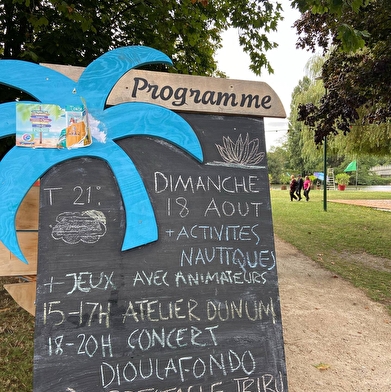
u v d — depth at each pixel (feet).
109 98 7.13
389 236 31.32
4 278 18.07
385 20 17.30
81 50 17.39
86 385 5.93
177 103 7.48
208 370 6.47
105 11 18.57
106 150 6.91
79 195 6.67
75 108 6.78
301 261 23.75
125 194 6.81
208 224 7.23
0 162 6.43
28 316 13.70
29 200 7.60
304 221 39.86
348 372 10.56
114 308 6.35
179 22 20.31
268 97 8.04
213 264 7.04
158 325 6.46
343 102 19.20
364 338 12.78
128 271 6.57
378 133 37.22
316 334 12.99
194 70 24.47
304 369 10.64
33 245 7.61
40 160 6.58
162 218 7.02
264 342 6.86
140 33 20.43
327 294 17.34
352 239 30.04
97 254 6.51
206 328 6.67
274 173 223.30
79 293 6.26
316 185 159.43
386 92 18.62
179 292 6.72
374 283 19.10
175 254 6.89
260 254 7.35
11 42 16.87
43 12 16.10
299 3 12.39
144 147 7.26
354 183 184.34
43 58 16.22
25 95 15.23
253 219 7.51
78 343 6.06
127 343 6.25
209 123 7.75
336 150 51.44
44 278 6.19
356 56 19.93
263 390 6.61
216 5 21.91
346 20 17.92
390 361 11.26
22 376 9.66
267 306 7.08
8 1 14.98
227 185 7.55
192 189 7.33
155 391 6.18
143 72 7.31
